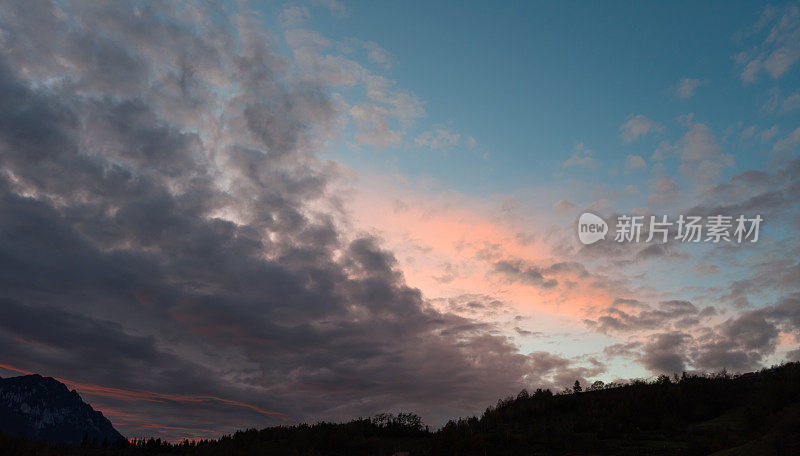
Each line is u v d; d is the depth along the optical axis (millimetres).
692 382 86375
